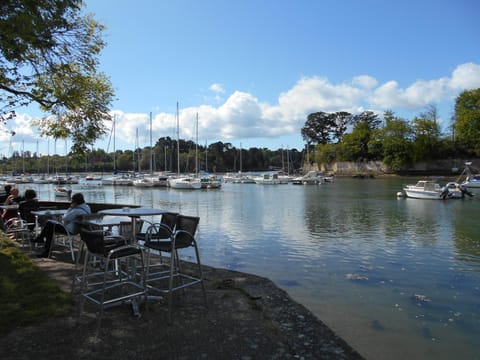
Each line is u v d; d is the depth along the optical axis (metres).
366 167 94.38
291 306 6.06
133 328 4.64
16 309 5.03
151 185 65.00
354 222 20.95
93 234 4.77
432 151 85.44
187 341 4.36
